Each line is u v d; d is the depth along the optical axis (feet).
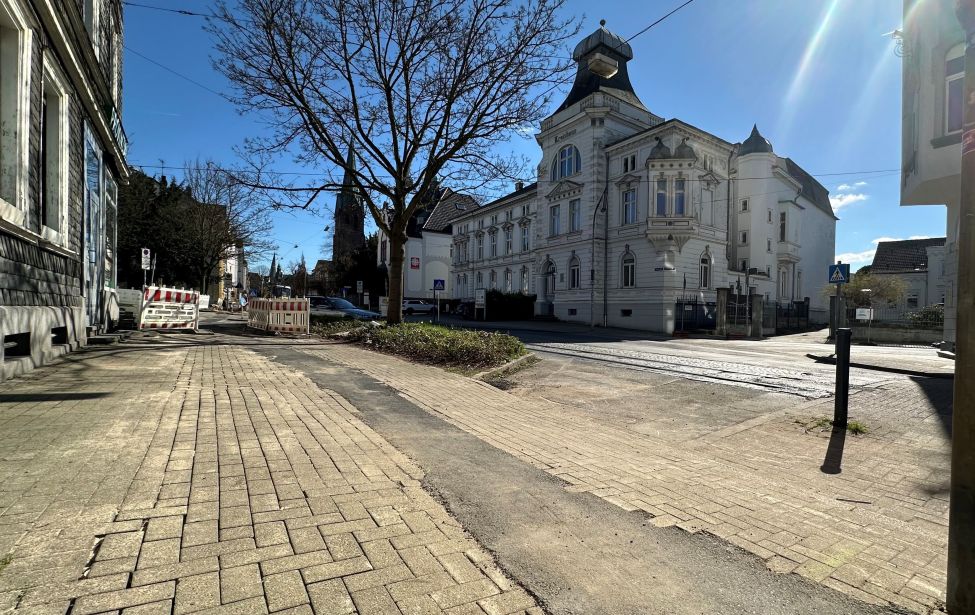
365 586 7.68
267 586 7.47
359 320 58.90
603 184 103.50
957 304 7.59
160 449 13.15
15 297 21.91
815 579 8.91
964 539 7.46
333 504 10.52
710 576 8.82
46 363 25.22
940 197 44.83
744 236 122.11
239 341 45.34
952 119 38.09
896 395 26.96
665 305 91.15
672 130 91.81
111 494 10.21
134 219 97.45
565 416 21.76
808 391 27.86
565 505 11.60
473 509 10.97
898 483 14.47
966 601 7.41
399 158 52.54
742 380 31.09
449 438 16.81
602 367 35.88
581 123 107.24
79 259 33.17
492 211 152.97
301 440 14.89
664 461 15.90
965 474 7.45
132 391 19.86
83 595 6.93
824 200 166.71
